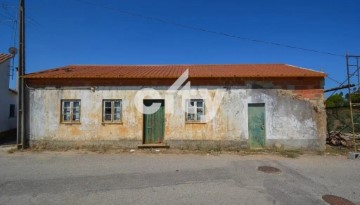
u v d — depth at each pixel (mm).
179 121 12750
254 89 12766
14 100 17812
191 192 6879
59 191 6801
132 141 12727
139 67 16266
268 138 12680
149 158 10805
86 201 6184
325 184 7738
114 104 12891
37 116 12781
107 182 7570
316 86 12711
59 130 12750
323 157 11367
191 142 12688
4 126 16328
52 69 14750
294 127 12688
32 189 6926
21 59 12719
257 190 7117
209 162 10125
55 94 12828
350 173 8906
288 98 12742
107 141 12719
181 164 9781
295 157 11234
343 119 15969
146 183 7531
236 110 12750
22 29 12805
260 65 16594
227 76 12578
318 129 12648
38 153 11711
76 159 10547
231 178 8109
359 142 13914
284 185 7566
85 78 12781
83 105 12797
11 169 8930
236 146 12664
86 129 12734
